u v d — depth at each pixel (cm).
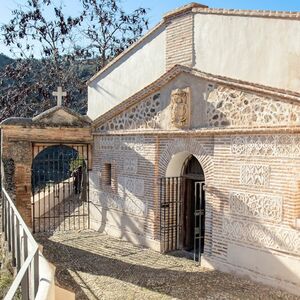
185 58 1070
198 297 802
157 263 1027
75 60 2839
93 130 1396
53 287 513
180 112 1033
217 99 959
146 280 898
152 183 1153
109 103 1410
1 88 2912
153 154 1148
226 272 943
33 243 563
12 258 845
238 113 911
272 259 848
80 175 2247
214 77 952
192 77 1021
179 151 1071
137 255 1100
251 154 887
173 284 874
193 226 1161
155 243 1142
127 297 802
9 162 1303
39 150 1362
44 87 2748
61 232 1382
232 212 930
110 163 1331
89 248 1171
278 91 827
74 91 2841
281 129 814
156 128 1134
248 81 913
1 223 1195
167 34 1135
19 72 2823
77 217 1644
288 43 838
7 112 2698
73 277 921
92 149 1412
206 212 1001
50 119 1345
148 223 1173
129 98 1199
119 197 1291
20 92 2747
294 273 809
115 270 971
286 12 834
